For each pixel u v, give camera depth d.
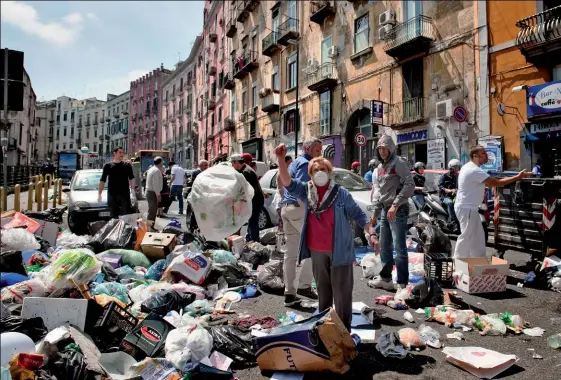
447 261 5.58
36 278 4.10
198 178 4.35
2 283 4.33
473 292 5.14
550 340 3.63
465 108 14.55
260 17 32.03
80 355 2.89
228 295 5.04
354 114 20.45
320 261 3.55
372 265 6.04
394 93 17.86
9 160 47.28
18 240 5.74
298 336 3.09
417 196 10.03
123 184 8.03
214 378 3.04
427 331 3.83
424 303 4.67
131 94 79.06
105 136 88.12
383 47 18.31
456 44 14.88
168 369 2.98
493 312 4.48
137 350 3.27
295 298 4.88
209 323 4.02
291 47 26.98
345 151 20.97
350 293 3.51
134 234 6.71
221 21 42.62
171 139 63.94
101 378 2.81
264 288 5.43
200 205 4.25
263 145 31.12
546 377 3.06
